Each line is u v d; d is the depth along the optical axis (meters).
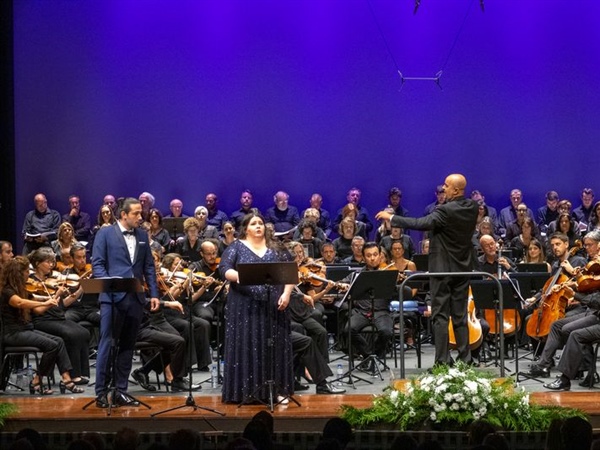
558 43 19.72
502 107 19.75
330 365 13.23
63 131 19.62
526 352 14.02
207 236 17.03
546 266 13.60
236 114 19.75
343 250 16.22
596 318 11.11
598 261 10.92
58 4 19.56
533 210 19.81
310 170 19.81
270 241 9.99
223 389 9.59
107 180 19.67
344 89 19.75
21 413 9.13
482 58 19.75
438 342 10.29
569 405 9.10
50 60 19.58
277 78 19.75
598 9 19.70
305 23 19.75
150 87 19.70
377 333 12.20
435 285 10.36
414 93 19.75
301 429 8.93
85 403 9.65
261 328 9.54
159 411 9.15
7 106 19.27
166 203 19.75
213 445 7.67
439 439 8.55
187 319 12.25
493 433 7.55
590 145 19.73
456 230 10.34
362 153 19.81
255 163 19.81
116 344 9.54
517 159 19.75
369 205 19.83
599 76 19.67
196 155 19.75
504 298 11.05
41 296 11.62
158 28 19.67
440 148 19.77
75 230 18.78
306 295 11.51
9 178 19.27
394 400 8.80
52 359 11.05
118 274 9.65
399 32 19.73
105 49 19.62
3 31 19.19
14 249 19.38
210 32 19.70
